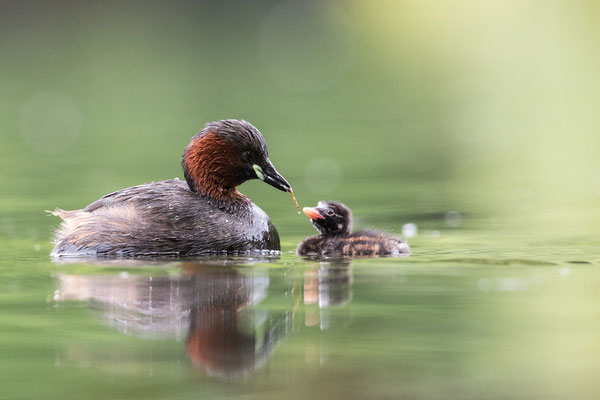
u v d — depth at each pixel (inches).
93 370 319.9
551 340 349.7
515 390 301.1
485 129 1249.4
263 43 2004.2
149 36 2011.6
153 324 371.2
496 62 1900.8
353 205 723.4
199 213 519.5
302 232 615.2
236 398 293.9
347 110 1418.6
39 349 342.6
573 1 2046.0
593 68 1829.5
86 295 416.2
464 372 315.9
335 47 1999.3
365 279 448.1
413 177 887.1
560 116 1366.9
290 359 331.3
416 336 356.2
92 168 914.7
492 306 395.9
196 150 537.0
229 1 2057.1
